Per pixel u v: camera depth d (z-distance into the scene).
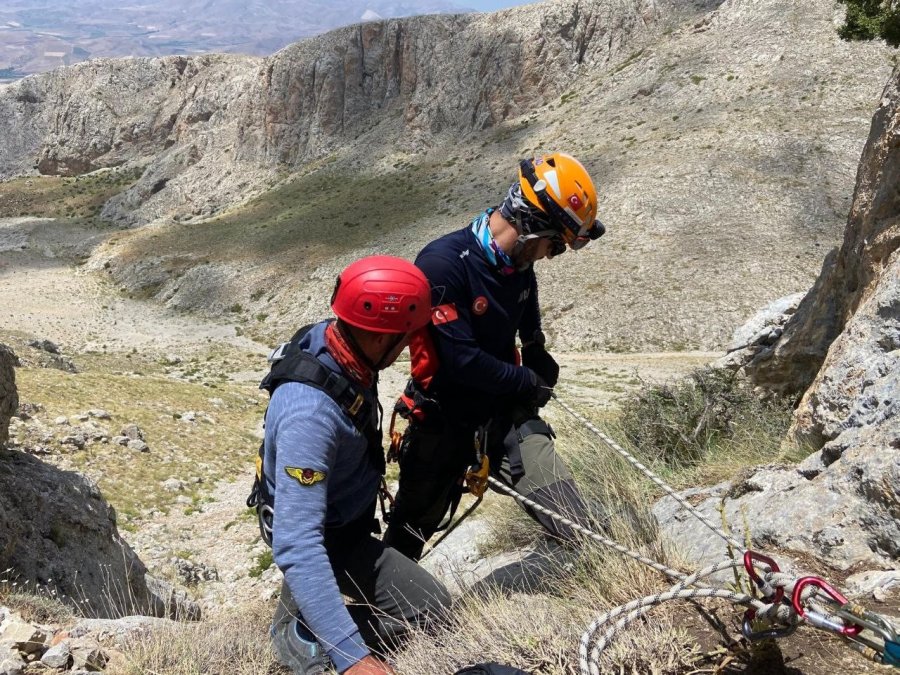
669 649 2.55
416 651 2.82
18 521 8.38
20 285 128.12
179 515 27.39
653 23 157.12
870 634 1.88
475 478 3.38
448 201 133.25
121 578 9.39
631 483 4.07
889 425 3.44
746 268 82.50
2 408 9.48
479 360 3.23
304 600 2.16
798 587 2.00
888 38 13.55
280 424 2.30
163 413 38.88
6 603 5.58
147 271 127.94
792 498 3.53
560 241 3.24
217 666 3.60
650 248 90.44
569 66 159.00
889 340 4.51
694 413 6.83
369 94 183.12
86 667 3.74
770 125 109.31
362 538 2.90
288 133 185.75
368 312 2.30
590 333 79.25
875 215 6.33
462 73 166.88
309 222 136.38
